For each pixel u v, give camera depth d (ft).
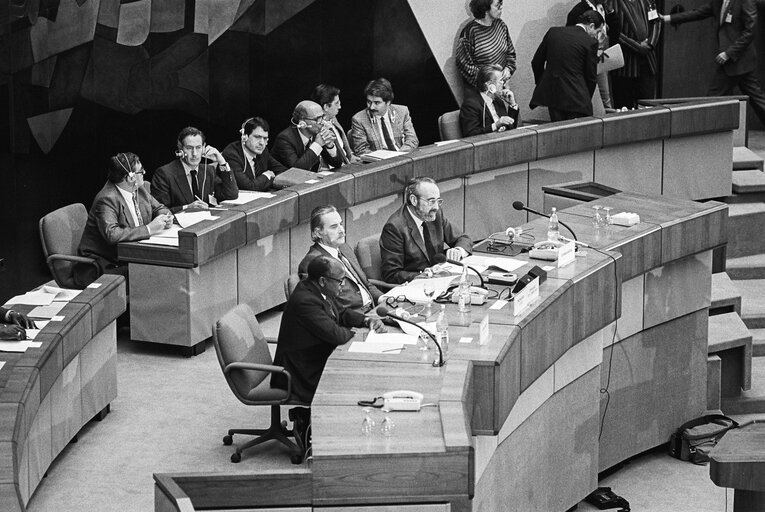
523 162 65.51
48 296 44.65
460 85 74.28
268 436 41.57
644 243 48.57
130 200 50.98
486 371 35.53
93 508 38.24
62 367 40.24
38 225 53.11
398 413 31.96
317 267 40.32
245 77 65.82
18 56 50.98
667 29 79.61
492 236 49.11
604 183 68.64
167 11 60.70
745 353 55.77
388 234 49.16
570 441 45.06
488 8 71.36
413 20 72.54
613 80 74.74
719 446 30.42
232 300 52.16
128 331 53.31
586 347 45.19
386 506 29.43
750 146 79.77
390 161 60.08
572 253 44.78
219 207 53.72
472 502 34.12
